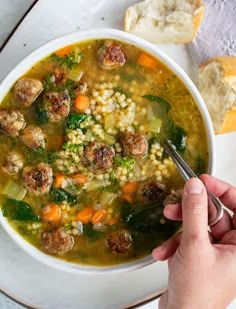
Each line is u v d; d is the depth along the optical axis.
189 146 0.42
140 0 0.44
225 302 0.37
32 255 0.41
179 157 0.40
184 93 0.41
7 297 0.45
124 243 0.41
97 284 0.45
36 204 0.41
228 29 0.46
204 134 0.41
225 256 0.35
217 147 0.45
